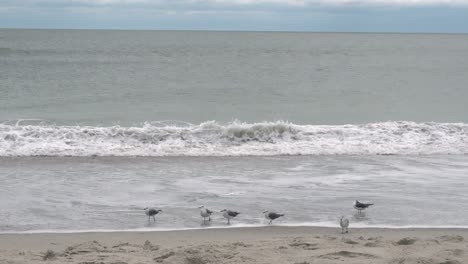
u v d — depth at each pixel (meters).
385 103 40.62
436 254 9.09
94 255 9.26
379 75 62.66
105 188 15.99
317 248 9.71
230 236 11.62
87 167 18.77
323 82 54.75
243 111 35.62
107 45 126.00
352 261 8.73
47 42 131.50
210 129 23.38
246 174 17.89
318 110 36.78
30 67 62.97
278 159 20.36
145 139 22.67
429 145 22.53
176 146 21.98
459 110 37.38
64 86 46.66
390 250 9.48
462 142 23.02
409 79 58.44
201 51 108.50
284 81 55.22
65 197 15.01
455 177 17.59
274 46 139.12
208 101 40.06
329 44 159.50
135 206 14.19
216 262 8.74
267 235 11.73
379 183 16.77
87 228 12.30
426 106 39.25
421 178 17.42
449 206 14.31
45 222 12.76
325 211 13.79
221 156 20.80
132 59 81.31
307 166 19.16
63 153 20.70
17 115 31.81
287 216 13.34
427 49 131.50
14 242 11.02
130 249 9.81
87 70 61.75
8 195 15.11
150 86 48.78
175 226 12.49
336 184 16.61
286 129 23.58
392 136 23.50
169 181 16.89
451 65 78.56
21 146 21.28
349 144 22.53
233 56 94.06
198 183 16.64
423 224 12.74
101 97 40.69
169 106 37.06
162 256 9.05
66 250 9.79
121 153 20.92
